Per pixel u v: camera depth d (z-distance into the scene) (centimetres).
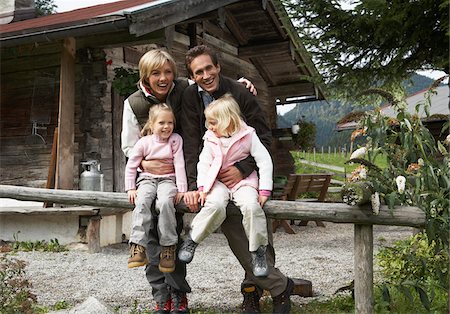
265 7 1075
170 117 404
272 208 394
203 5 873
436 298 461
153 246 421
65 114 842
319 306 479
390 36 967
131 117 422
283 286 432
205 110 395
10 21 1220
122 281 612
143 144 407
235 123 389
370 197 380
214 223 387
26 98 959
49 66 943
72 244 824
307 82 1378
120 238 906
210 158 394
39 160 950
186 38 1062
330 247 867
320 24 1023
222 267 690
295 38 1173
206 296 534
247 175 395
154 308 488
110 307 453
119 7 1032
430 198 394
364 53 1030
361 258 394
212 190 390
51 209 801
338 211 390
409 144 413
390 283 450
